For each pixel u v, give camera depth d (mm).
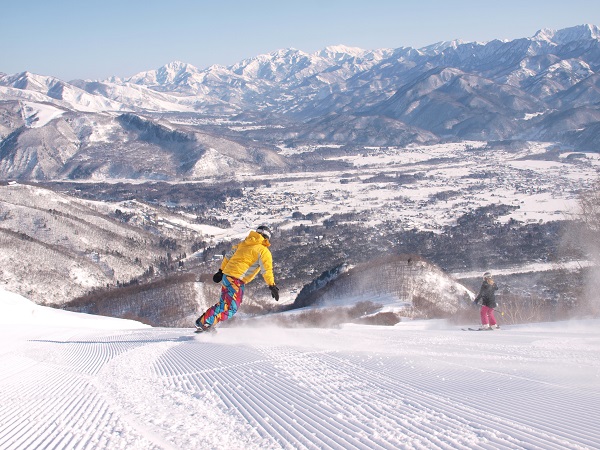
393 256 70750
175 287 75625
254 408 4141
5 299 25031
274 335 9414
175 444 3283
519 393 4332
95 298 82688
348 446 3082
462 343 8047
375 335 9477
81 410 4477
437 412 3762
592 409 3736
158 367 6676
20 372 7094
